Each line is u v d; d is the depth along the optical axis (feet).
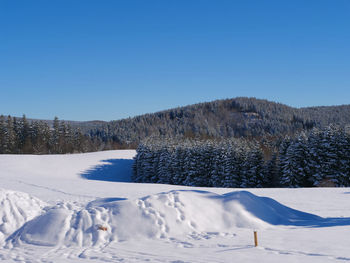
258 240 32.42
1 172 172.76
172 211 40.50
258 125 566.77
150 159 198.29
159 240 35.50
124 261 28.96
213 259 27.61
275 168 167.43
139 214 40.09
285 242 30.94
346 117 535.19
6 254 33.55
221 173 160.15
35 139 298.76
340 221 40.47
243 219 39.70
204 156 171.73
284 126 518.37
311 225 38.88
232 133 544.21
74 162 235.20
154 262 28.12
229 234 35.78
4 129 269.85
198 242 33.58
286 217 43.27
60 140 311.88
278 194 76.13
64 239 36.63
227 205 42.50
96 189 96.07
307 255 26.71
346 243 29.35
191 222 39.01
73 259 30.58
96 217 40.04
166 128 571.28
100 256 30.99
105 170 226.38
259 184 158.71
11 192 48.52
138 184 117.91
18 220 42.60
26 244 36.42
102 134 477.77
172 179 180.24
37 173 191.62
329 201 60.13
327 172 135.85
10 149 273.13
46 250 34.14
